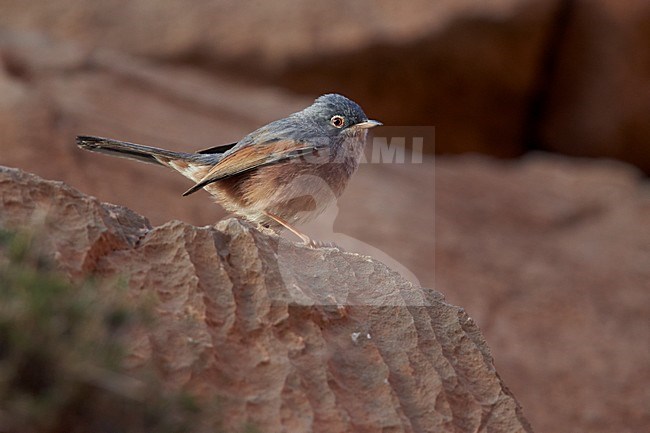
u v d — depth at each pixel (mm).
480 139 29484
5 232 5879
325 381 6156
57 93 20125
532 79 29172
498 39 28375
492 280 19406
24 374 4820
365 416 6156
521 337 17766
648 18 28391
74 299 5203
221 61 27734
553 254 21422
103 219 6605
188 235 6574
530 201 24266
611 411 15828
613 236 22922
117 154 9109
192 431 5266
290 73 27828
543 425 15227
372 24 28125
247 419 5789
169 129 20469
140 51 27484
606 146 29297
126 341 5609
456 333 7023
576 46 29109
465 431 6492
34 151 16922
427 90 28406
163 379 5711
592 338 18062
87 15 27797
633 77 28734
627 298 19812
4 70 20141
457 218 21891
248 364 6094
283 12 28453
